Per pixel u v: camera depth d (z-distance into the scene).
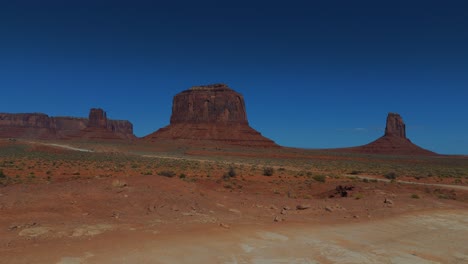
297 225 13.41
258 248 10.07
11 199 12.49
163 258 8.59
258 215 15.12
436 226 14.94
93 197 13.64
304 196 27.33
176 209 13.88
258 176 43.03
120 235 10.07
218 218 13.56
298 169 64.81
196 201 15.55
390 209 18.17
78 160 58.44
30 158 57.19
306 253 9.97
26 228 9.89
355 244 11.35
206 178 38.22
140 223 11.61
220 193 19.14
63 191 13.94
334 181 39.31
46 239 9.21
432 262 10.09
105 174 38.22
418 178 49.81
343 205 18.89
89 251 8.59
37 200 12.58
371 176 53.06
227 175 39.84
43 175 34.69
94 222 11.12
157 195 14.95
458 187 36.91
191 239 10.34
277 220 14.02
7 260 7.62
